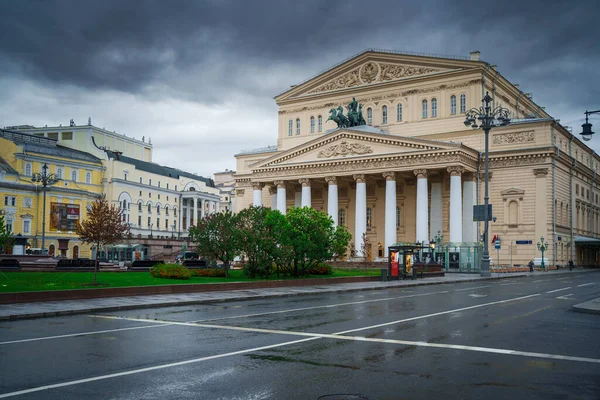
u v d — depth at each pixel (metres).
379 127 84.31
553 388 9.94
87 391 9.71
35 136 107.12
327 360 12.34
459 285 42.97
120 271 42.19
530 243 71.25
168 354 13.05
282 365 11.81
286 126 94.81
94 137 119.88
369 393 9.59
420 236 70.75
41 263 44.31
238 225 42.75
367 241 75.19
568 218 78.00
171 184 134.25
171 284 32.44
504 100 84.50
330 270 50.12
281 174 83.94
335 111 81.25
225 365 11.81
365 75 87.12
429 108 80.88
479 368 11.53
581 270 74.94
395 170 73.69
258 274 44.47
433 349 13.68
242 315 21.48
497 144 74.62
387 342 14.73
